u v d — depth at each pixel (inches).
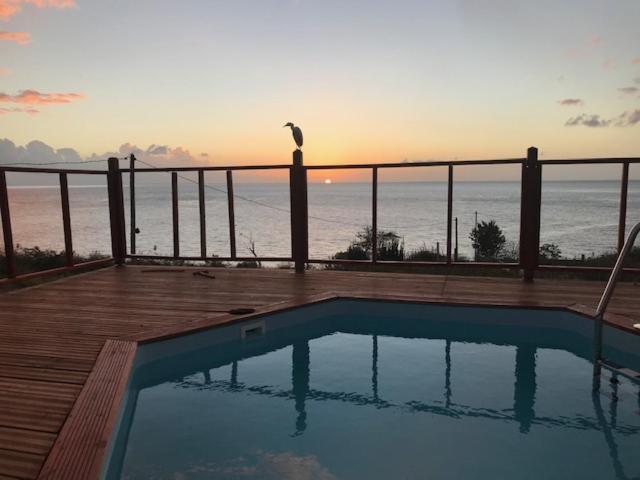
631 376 83.7
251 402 92.6
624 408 87.6
